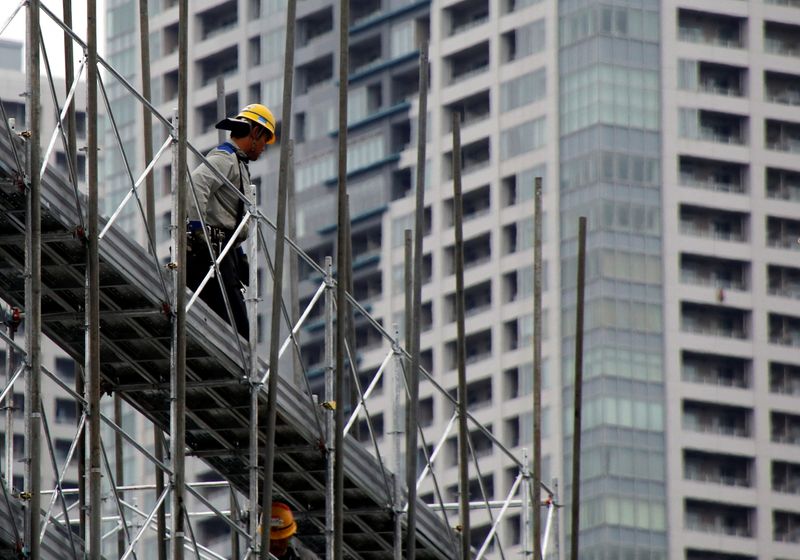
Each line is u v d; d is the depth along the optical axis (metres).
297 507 55.75
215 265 48.31
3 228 45.88
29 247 42.66
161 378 50.62
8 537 43.84
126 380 50.97
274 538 52.88
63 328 49.72
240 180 50.12
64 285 47.53
